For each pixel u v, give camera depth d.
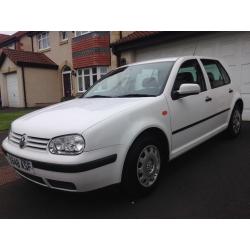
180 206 3.05
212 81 4.73
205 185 3.55
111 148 2.84
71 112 3.22
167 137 3.52
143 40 9.55
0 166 4.82
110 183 2.89
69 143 2.70
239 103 5.61
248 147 5.06
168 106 3.56
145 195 3.29
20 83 17.45
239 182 3.60
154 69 4.05
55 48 18.52
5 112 14.32
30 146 2.96
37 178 2.98
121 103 3.32
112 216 2.93
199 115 4.18
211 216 2.83
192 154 4.80
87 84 16.08
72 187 2.76
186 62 4.20
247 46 7.45
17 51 18.53
